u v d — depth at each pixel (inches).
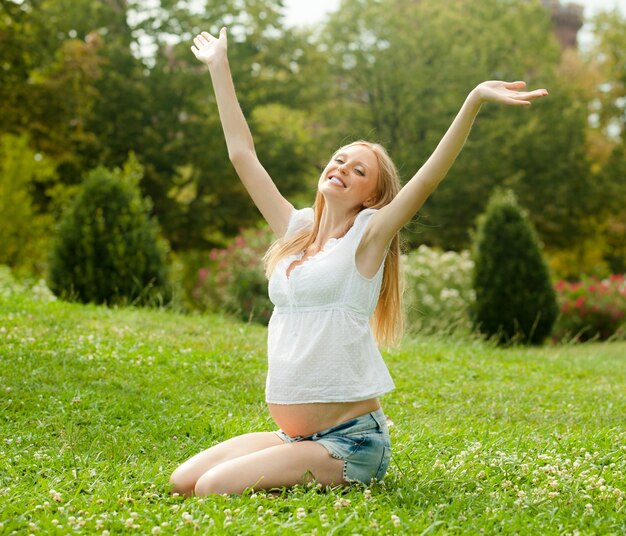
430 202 1130.0
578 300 635.5
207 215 1048.2
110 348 286.2
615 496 149.8
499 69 1203.9
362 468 145.8
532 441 197.6
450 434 202.4
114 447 179.3
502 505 141.9
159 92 1040.2
